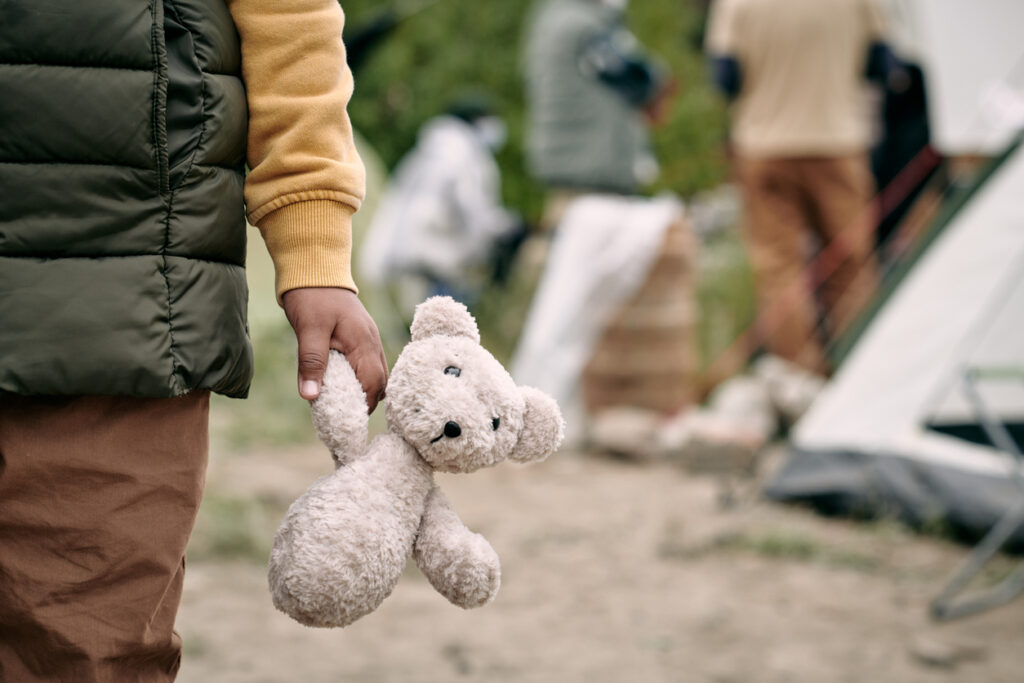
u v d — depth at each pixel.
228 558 3.59
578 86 5.93
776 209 5.87
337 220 1.33
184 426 1.30
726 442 5.09
